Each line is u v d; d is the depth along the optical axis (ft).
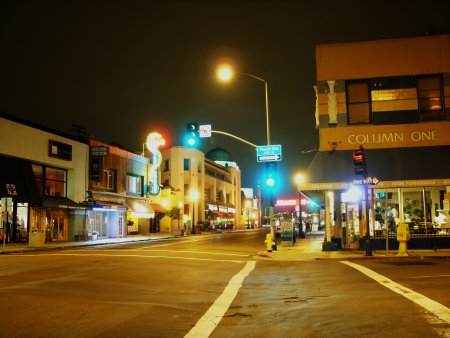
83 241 135.74
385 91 83.46
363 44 84.79
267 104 97.50
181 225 245.86
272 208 93.86
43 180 129.59
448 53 82.84
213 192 326.44
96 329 26.76
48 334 25.62
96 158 148.25
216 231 276.00
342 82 84.43
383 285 40.57
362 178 75.10
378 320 27.45
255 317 30.17
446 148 80.48
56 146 131.64
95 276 49.80
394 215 82.48
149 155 250.98
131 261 67.31
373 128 82.74
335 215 87.61
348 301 33.96
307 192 89.40
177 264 63.57
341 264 61.87
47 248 104.83
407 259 66.59
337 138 83.10
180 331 26.43
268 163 94.79
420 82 83.25
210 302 35.42
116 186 163.12
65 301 35.14
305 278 48.44
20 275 50.93
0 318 29.45
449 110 81.92
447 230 79.15
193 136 85.66
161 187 216.74
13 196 114.42
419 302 32.14
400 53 83.82
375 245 80.59
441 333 24.08
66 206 130.41
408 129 82.07
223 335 25.55
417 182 77.97
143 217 184.55
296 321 28.53
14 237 118.32
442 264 57.47
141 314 30.76
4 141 112.57
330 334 24.97
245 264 65.21
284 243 107.04
